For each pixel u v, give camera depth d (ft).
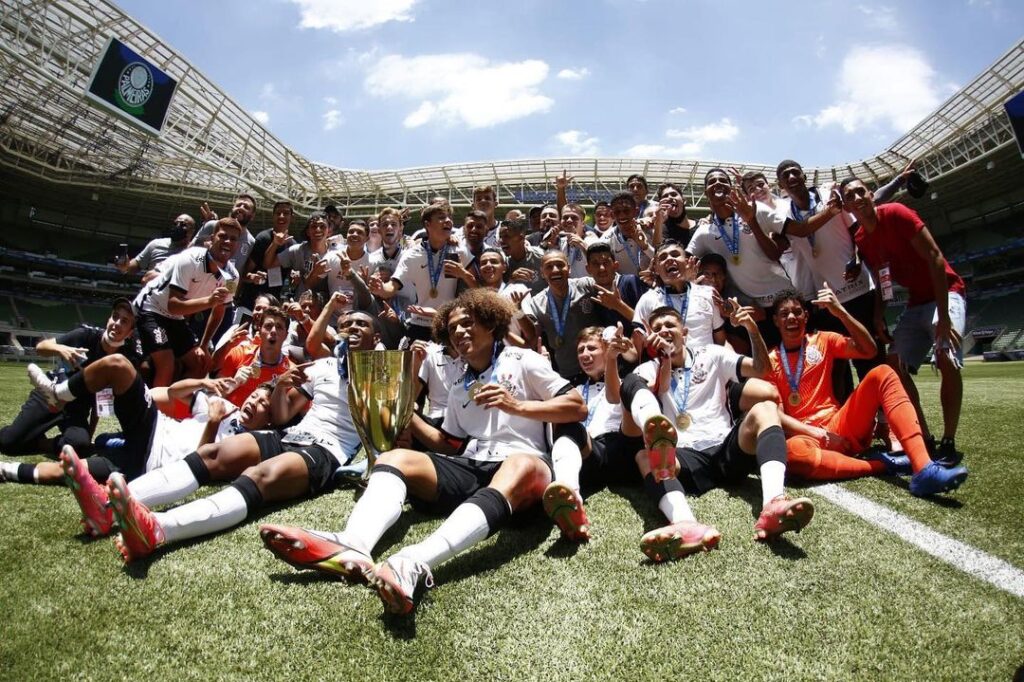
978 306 120.67
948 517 7.48
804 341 11.19
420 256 16.43
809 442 9.28
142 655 4.94
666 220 18.65
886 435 11.84
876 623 5.15
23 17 65.16
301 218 104.83
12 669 4.76
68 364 12.08
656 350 9.63
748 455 8.55
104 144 91.15
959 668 4.58
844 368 11.66
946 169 101.91
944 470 8.00
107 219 119.96
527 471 7.18
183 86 75.10
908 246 11.73
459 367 9.64
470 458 8.16
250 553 6.83
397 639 5.13
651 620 5.30
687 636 5.05
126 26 68.49
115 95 63.21
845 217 13.91
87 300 124.47
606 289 13.44
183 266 15.51
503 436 8.27
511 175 100.48
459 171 100.27
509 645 5.01
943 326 10.91
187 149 85.40
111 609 5.62
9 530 7.54
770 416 8.17
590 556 6.62
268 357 12.69
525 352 8.75
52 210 115.03
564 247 17.90
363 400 8.50
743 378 9.57
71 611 5.57
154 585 6.07
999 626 5.08
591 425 10.25
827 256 14.03
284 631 5.26
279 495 8.30
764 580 5.91
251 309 20.42
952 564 6.18
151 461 9.40
